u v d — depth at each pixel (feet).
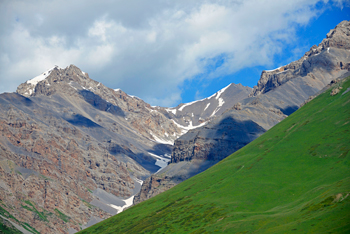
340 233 433.07
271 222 545.03
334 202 511.40
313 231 460.55
